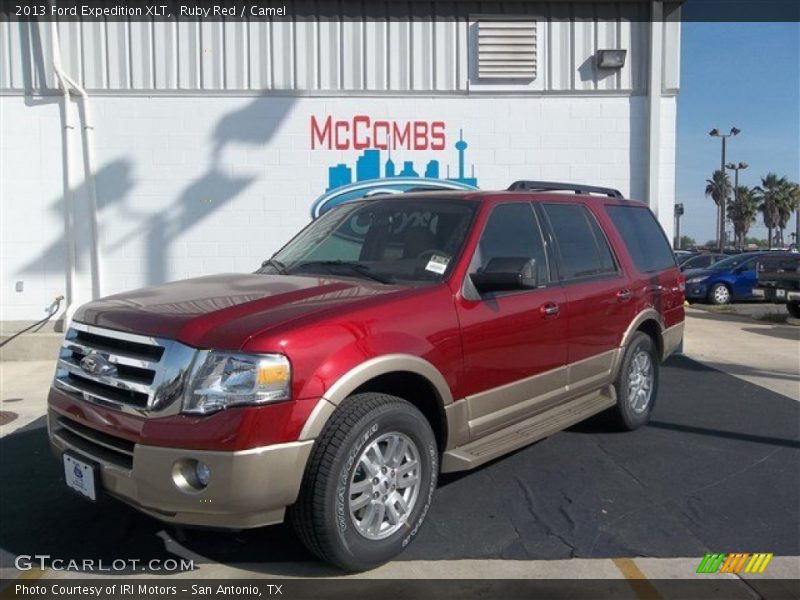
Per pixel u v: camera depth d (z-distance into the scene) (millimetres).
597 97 9789
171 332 3416
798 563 3852
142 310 3711
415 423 3801
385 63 9711
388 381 3914
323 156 9758
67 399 3787
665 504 4641
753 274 20828
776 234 78938
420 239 4555
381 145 9789
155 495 3262
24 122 9672
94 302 4129
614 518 4418
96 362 3650
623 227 6180
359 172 9781
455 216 4617
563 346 5004
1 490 4844
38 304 9805
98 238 9727
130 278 9805
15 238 9766
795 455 5613
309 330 3445
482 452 4305
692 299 21031
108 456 3512
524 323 4598
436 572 3734
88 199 9703
